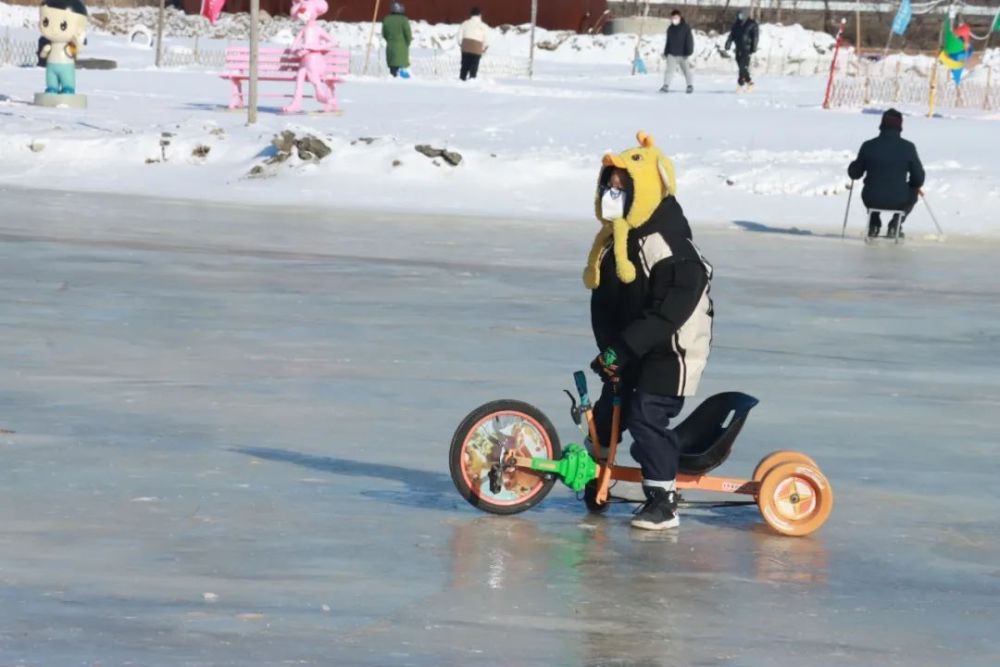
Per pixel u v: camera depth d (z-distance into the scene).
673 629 8.38
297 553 9.62
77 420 13.44
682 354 10.50
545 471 10.77
